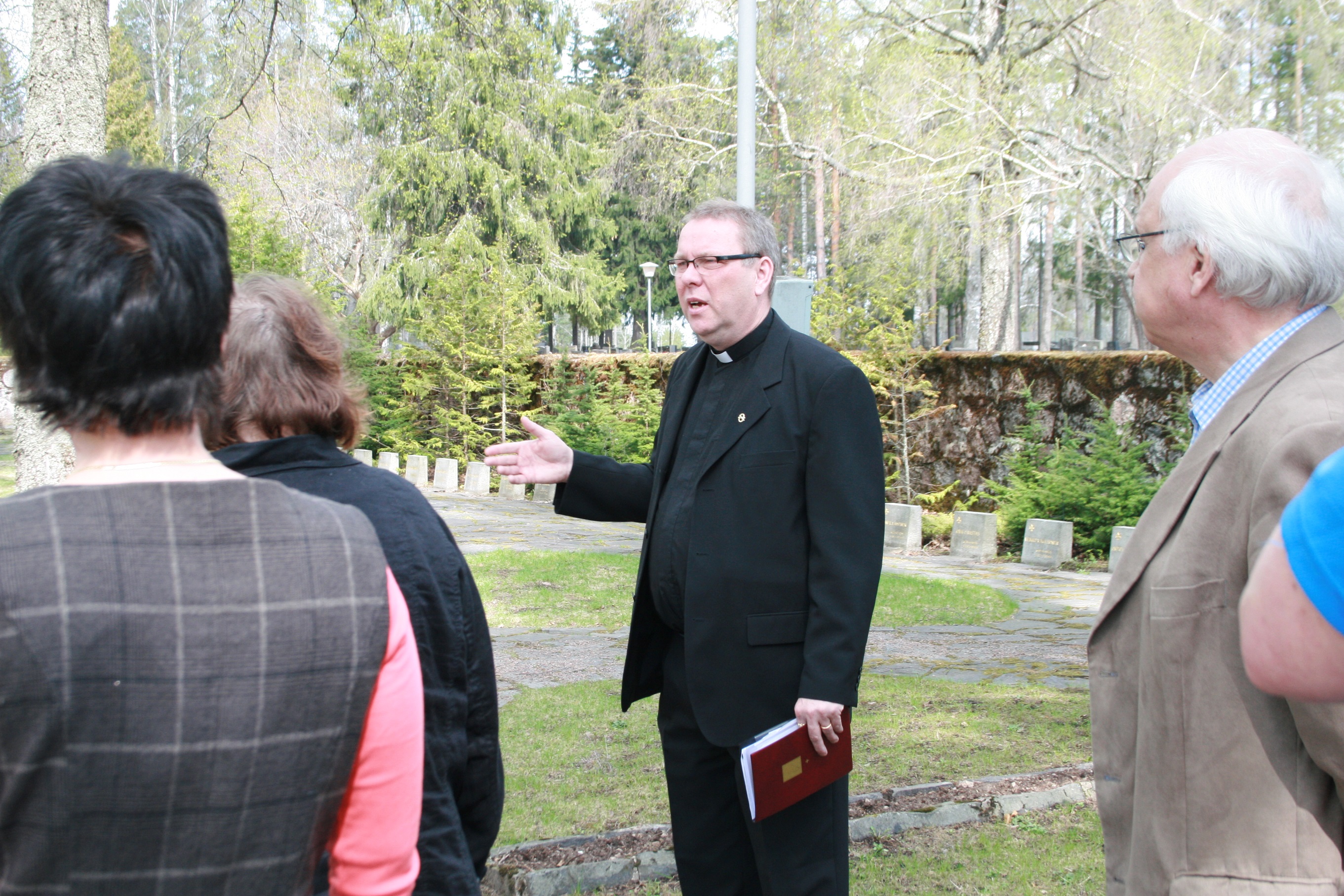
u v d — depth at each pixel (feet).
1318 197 4.85
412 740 3.66
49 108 21.26
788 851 7.89
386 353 71.05
